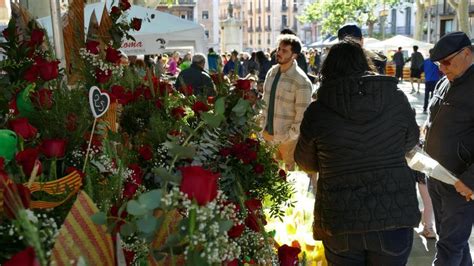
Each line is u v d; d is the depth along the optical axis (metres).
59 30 2.92
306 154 2.86
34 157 1.64
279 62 4.91
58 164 1.90
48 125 2.00
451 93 3.45
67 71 2.81
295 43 4.87
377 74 2.71
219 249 1.37
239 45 25.62
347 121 2.65
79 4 3.02
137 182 2.08
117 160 2.04
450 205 3.46
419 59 22.41
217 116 2.12
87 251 1.37
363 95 2.62
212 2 59.78
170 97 3.12
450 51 3.33
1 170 1.45
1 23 5.59
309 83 4.89
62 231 1.33
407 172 2.68
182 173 1.34
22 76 2.46
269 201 2.66
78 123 2.02
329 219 2.69
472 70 3.38
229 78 2.80
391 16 51.66
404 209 2.61
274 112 4.95
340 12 39.56
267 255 2.10
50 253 1.27
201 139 2.43
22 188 1.39
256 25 75.88
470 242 4.74
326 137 2.69
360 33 4.61
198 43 8.60
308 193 4.05
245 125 2.60
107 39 3.17
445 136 3.45
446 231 3.50
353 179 2.63
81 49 2.79
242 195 2.11
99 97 1.88
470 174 3.17
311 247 3.33
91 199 1.47
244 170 2.45
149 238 1.42
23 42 2.57
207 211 1.29
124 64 3.38
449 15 45.03
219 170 2.38
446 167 3.46
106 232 1.42
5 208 1.36
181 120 2.70
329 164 2.70
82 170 1.87
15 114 2.17
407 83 28.55
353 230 2.61
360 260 2.76
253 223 2.10
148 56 8.93
